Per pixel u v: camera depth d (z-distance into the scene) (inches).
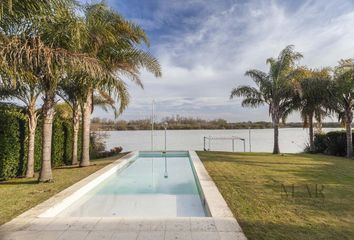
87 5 342.6
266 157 494.3
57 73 253.0
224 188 243.9
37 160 357.1
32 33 236.8
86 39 297.0
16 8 193.5
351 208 186.1
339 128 641.0
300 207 188.4
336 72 526.6
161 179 391.2
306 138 776.3
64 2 213.0
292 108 581.9
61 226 156.0
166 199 273.3
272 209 184.1
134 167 504.4
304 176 300.8
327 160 448.5
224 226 154.0
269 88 572.7
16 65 216.7
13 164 307.1
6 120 295.0
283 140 959.0
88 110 410.6
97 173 334.0
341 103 524.4
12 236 143.2
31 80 242.7
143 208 241.4
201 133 1311.5
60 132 429.4
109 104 575.5
